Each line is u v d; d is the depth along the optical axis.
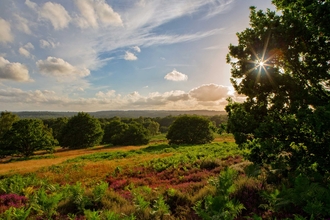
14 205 8.24
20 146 54.91
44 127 73.81
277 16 7.93
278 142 7.11
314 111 6.52
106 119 154.50
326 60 7.55
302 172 7.28
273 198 5.54
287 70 8.32
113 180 15.15
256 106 8.41
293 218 5.00
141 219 6.17
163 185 11.92
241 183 7.75
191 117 68.31
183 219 6.07
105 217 5.99
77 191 8.18
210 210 5.48
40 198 6.79
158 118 190.38
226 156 20.22
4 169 28.73
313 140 6.84
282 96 7.55
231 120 8.62
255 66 8.11
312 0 7.41
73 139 72.25
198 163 18.17
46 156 48.12
